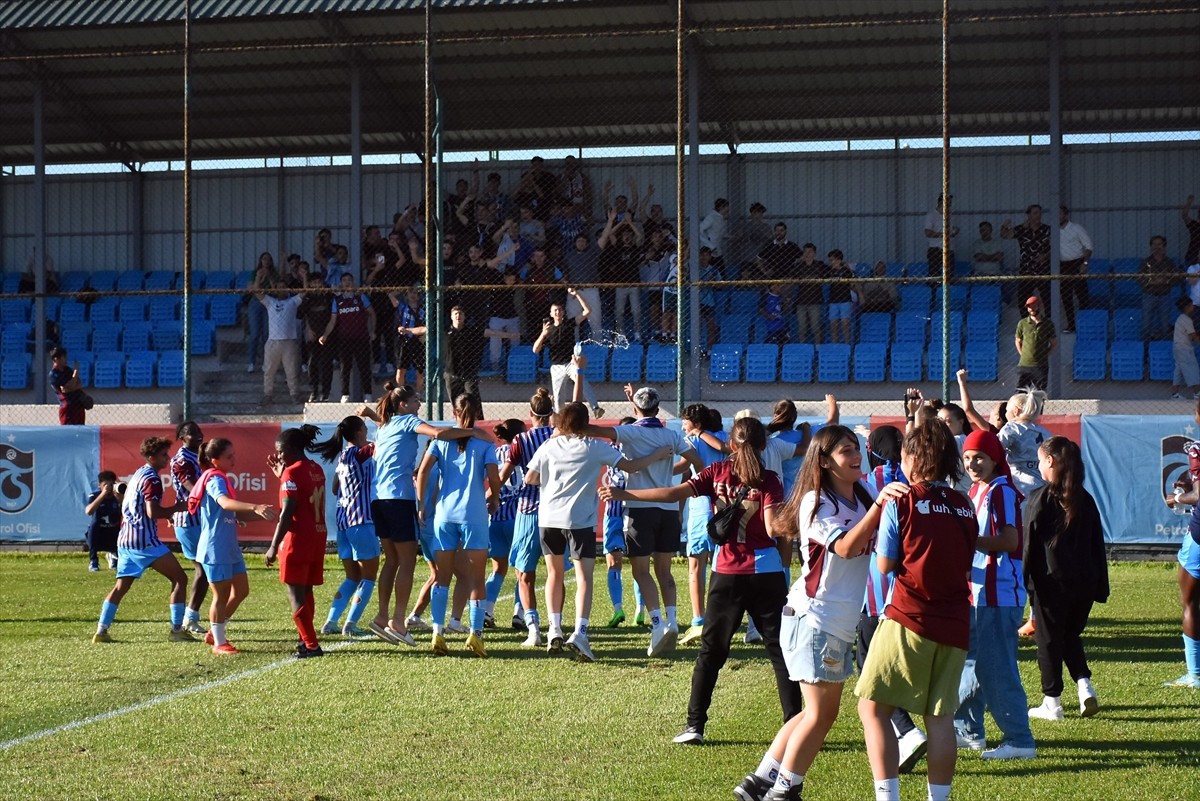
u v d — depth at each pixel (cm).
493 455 1016
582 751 699
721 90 2195
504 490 1138
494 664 959
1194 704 800
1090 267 2334
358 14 1945
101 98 2336
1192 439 1523
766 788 596
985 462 680
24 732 754
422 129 2433
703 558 1046
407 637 1033
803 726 580
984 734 708
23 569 1599
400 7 1930
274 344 2153
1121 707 797
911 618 545
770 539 703
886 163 2450
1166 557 1530
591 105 2309
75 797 618
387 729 753
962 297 2273
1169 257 2328
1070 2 1850
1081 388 2103
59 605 1296
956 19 1571
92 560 1574
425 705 817
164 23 1986
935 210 2316
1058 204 1881
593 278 2128
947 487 558
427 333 1669
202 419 2116
